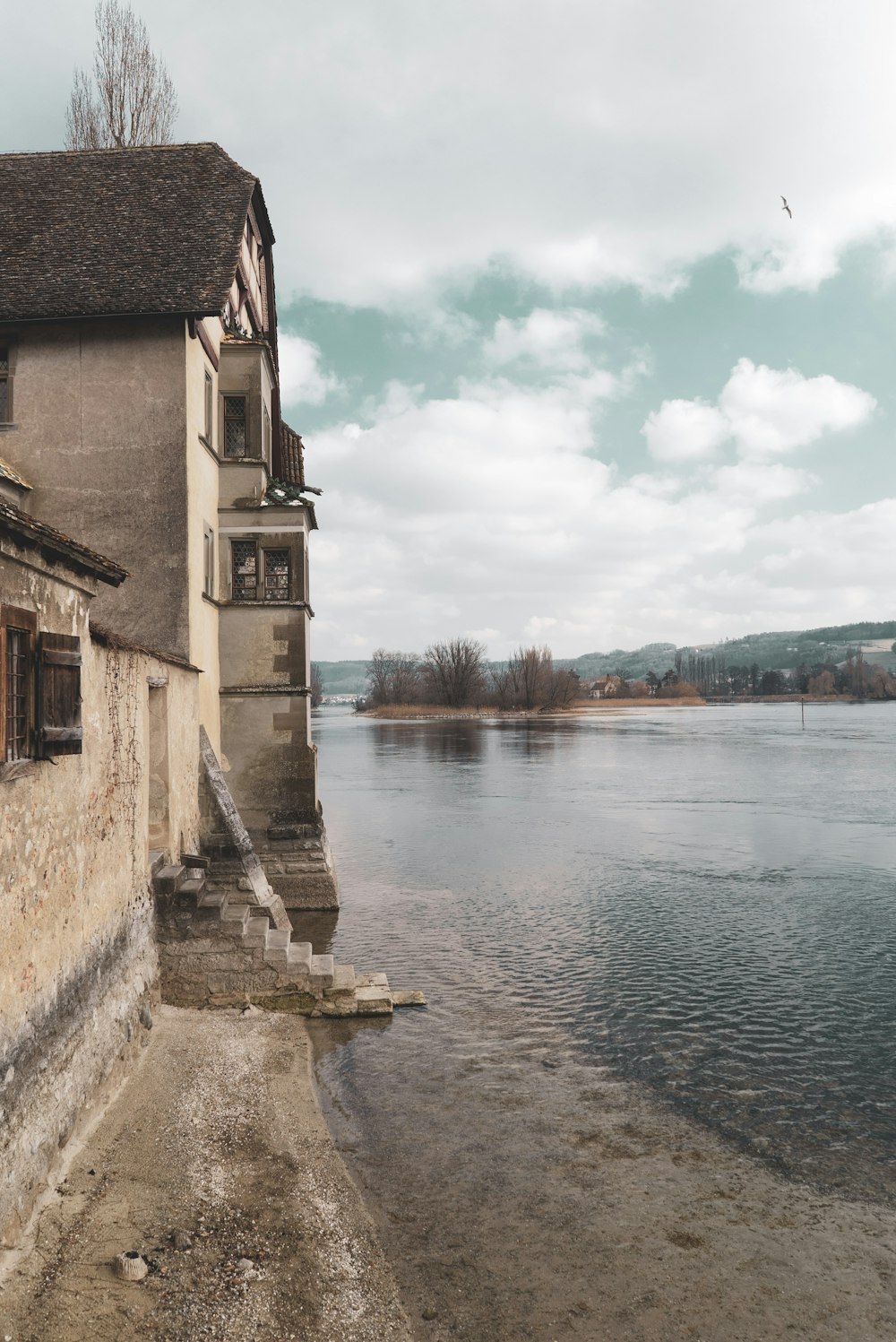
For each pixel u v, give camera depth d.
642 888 20.31
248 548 18.09
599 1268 6.82
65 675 7.45
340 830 28.64
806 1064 10.77
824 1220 7.52
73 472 14.87
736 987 13.58
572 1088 10.05
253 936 12.18
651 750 60.94
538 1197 7.82
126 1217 7.02
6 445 14.80
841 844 25.69
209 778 14.62
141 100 26.64
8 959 6.33
